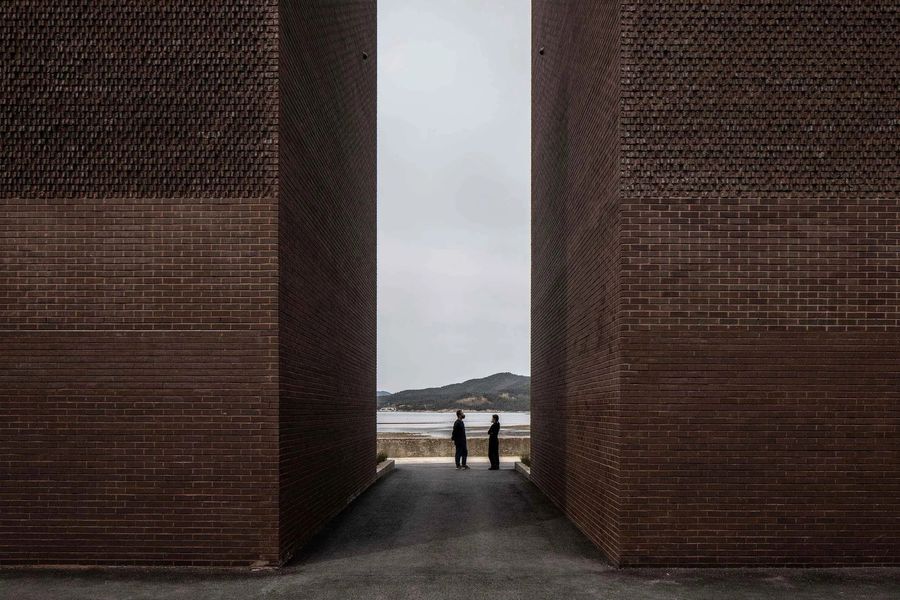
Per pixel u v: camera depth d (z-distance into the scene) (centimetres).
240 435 796
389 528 1033
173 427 798
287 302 845
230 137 819
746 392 800
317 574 767
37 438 800
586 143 1034
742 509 792
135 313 807
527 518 1119
